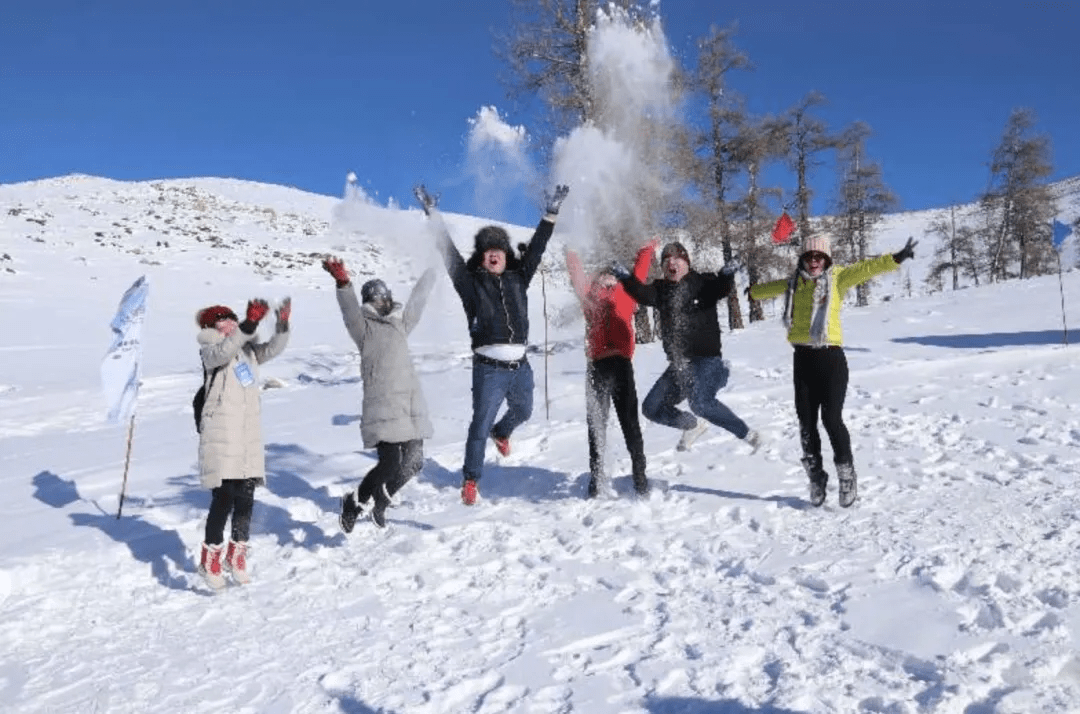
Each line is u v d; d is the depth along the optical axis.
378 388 5.80
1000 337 13.77
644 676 3.73
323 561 5.62
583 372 13.49
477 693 3.78
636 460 6.36
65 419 14.02
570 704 3.57
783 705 3.39
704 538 5.44
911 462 6.89
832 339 5.77
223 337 5.44
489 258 6.40
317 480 7.77
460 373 15.79
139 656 4.41
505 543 5.63
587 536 5.67
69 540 6.38
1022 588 4.30
